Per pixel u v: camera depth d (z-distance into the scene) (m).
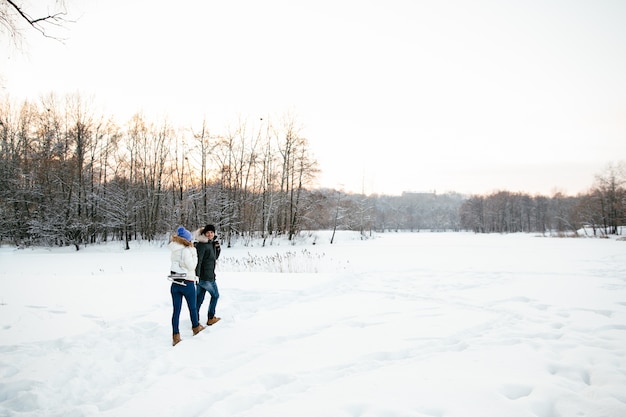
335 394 3.34
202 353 4.66
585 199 66.12
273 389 3.53
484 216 100.88
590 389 3.35
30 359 4.36
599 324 5.50
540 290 8.47
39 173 30.42
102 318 5.86
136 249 30.14
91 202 31.48
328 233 50.12
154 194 35.84
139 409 3.20
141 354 4.68
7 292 7.60
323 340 5.04
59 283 8.60
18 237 31.23
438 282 10.03
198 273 5.70
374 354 4.44
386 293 8.59
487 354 4.34
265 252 26.97
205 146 34.78
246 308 7.04
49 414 3.22
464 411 2.96
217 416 3.01
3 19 5.27
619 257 16.44
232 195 36.19
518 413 2.91
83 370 4.11
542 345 4.62
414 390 3.36
